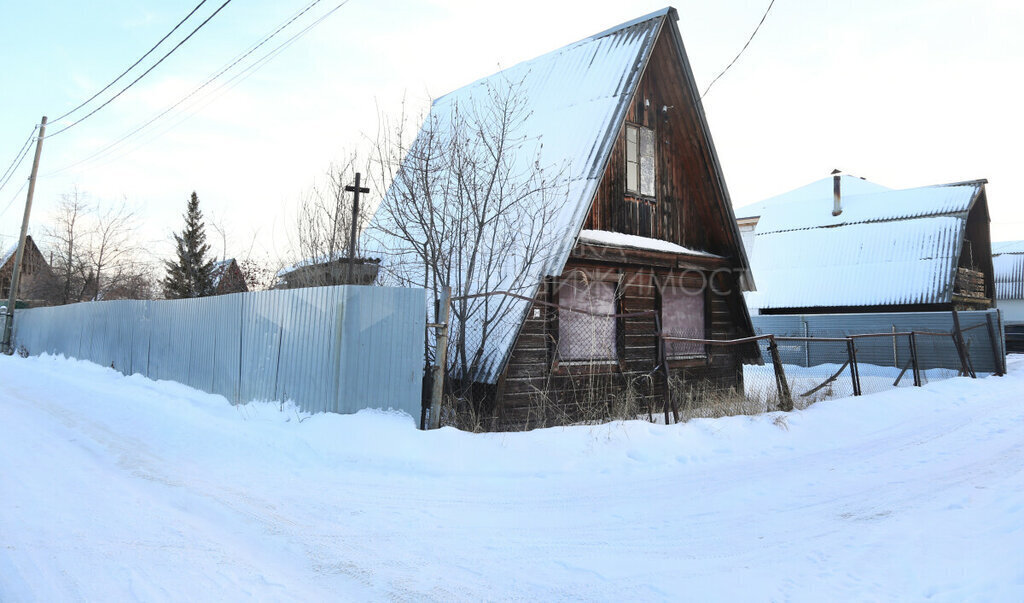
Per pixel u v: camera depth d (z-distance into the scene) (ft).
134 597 12.26
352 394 27.76
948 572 13.76
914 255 88.53
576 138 37.24
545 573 13.97
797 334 80.07
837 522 17.75
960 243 85.61
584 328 37.93
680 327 44.29
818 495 20.56
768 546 15.80
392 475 22.27
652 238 42.45
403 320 27.55
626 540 16.20
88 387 45.96
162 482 21.26
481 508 18.83
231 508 18.47
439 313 28.66
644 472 23.38
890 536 16.43
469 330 33.06
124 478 21.71
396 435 24.97
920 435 31.42
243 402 35.22
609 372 38.55
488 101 46.39
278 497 19.65
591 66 42.24
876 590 12.97
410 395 27.14
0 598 12.14
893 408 37.68
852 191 123.03
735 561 14.76
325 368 28.76
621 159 40.96
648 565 14.48
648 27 40.68
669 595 12.84
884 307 87.51
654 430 27.30
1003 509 18.57
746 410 33.94
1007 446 28.50
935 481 22.33
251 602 12.17
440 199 38.17
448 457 23.73
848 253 95.61
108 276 138.72
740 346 47.85
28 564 13.83
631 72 38.27
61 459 24.29
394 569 14.12
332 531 16.62
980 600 12.30
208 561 14.30
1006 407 40.40
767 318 82.99
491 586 13.25
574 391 36.29
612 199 40.04
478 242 32.14
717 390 44.16
